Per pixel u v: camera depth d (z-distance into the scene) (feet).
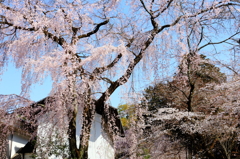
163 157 33.09
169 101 39.58
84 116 23.15
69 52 21.08
